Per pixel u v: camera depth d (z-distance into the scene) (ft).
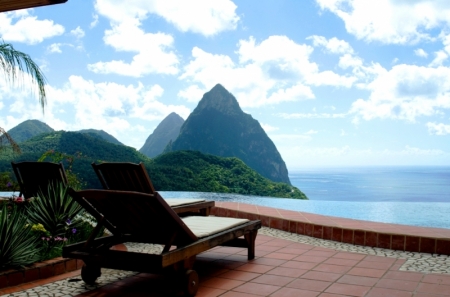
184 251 10.64
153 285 11.66
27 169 15.12
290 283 11.84
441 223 30.17
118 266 10.59
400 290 11.12
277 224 21.39
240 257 15.23
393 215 36.42
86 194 10.37
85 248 11.30
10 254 11.69
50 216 14.24
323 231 18.89
